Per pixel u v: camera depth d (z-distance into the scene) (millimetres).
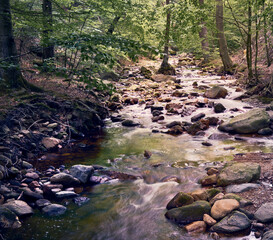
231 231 3396
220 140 6969
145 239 3502
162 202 4328
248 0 11070
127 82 15289
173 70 18547
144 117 9484
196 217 3746
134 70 19172
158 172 5305
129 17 9438
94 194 4645
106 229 3734
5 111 6875
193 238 3430
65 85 10438
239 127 7328
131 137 7594
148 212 4078
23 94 8102
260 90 11016
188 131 7773
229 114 9078
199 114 8789
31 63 12117
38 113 7609
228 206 3693
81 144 7023
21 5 8539
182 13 8836
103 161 5957
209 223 3576
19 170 5395
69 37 3527
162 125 8562
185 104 10422
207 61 22797
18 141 6312
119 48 3562
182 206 3941
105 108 9727
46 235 3604
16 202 4133
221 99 11062
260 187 4184
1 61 4566
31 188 4777
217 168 5125
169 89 13336
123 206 4270
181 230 3605
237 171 4539
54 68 3578
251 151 6016
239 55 19984
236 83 14070
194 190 4520
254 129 7223
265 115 7465
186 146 6695
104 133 8016
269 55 15297
